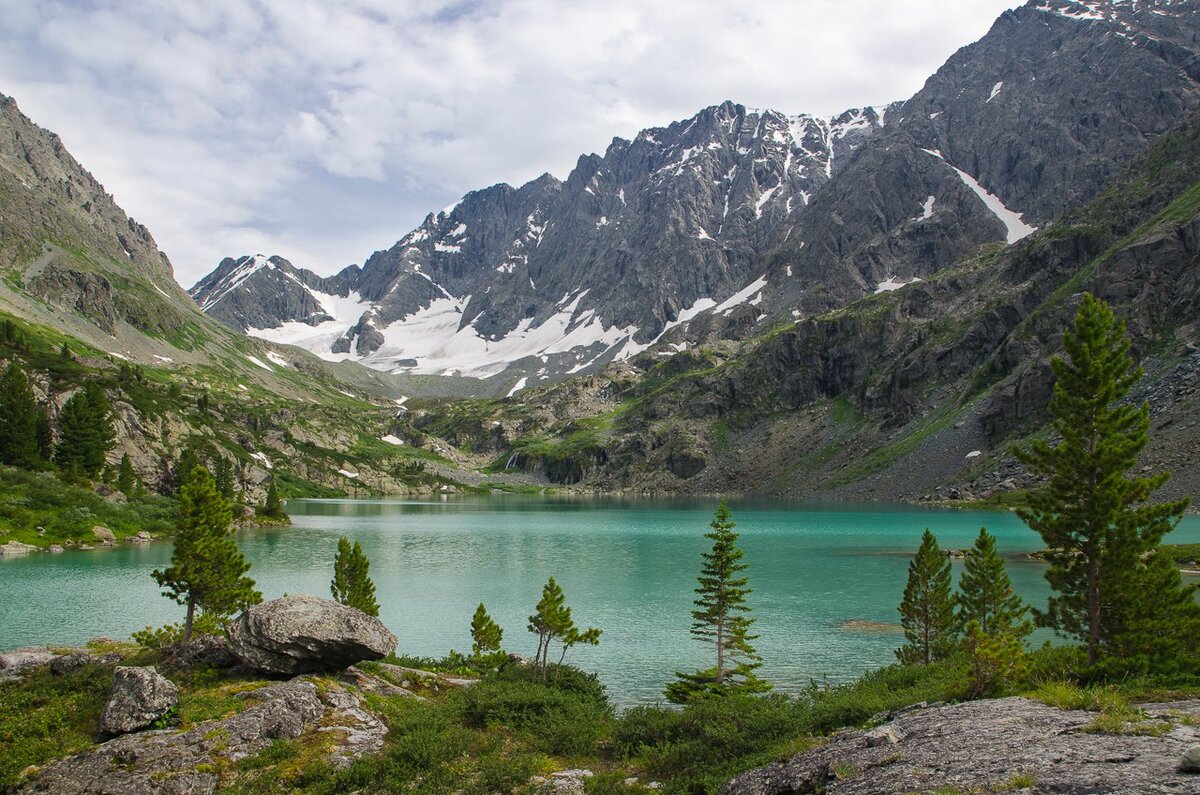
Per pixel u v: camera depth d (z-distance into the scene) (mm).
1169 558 34625
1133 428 36094
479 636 55094
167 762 29141
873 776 19281
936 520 186000
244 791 27469
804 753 24484
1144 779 14836
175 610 76000
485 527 191125
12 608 76125
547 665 50031
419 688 42812
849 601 86000
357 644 38875
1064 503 37312
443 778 29547
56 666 40375
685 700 48375
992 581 51406
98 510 140000
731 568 49344
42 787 27828
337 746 31828
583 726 37031
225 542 46531
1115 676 30156
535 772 31281
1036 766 16906
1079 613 37062
